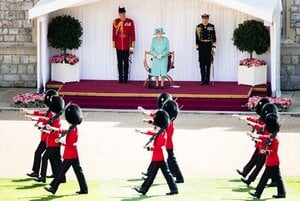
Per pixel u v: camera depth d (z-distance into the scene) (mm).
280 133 53781
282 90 68125
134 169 46219
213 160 48031
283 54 67875
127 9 65688
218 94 60906
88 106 61312
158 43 62938
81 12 65812
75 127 41469
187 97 61094
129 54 65125
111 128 54969
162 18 65688
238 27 64438
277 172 41062
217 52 65688
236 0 61188
